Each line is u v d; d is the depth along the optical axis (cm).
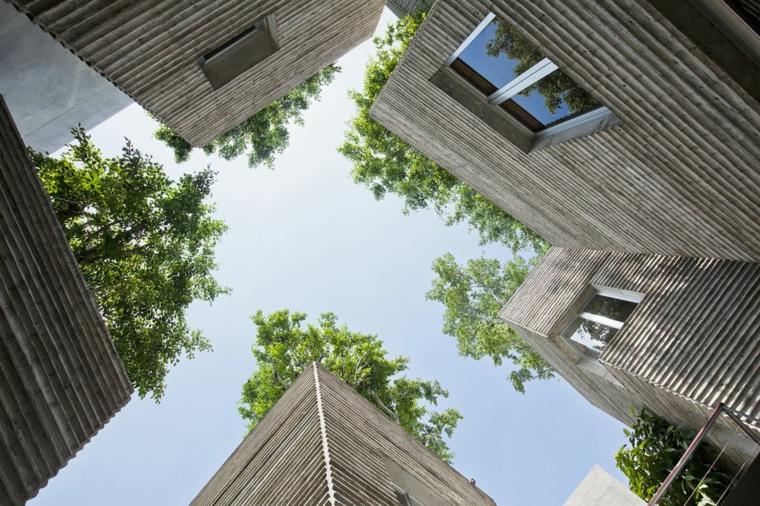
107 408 399
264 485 519
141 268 1135
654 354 560
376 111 802
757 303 489
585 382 855
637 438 697
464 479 948
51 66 646
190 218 1163
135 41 374
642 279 649
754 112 356
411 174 1664
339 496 367
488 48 486
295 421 642
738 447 516
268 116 1656
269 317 1686
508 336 1897
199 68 500
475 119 592
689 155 421
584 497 752
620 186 520
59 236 410
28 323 340
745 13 321
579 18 358
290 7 519
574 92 464
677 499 595
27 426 312
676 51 347
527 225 910
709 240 524
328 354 1670
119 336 1066
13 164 387
